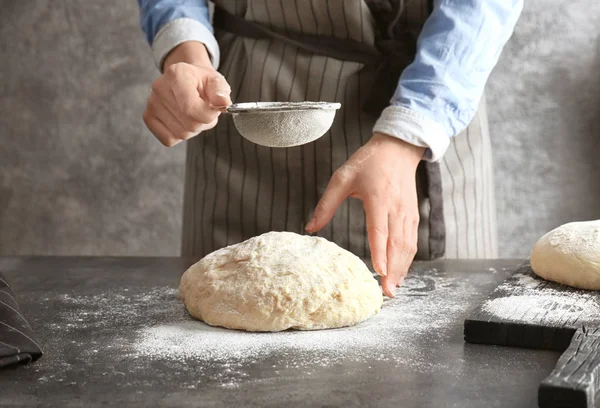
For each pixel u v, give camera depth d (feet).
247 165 6.17
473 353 3.60
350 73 5.84
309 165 5.97
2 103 9.48
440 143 4.98
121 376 3.35
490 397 3.08
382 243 4.50
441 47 5.09
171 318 4.22
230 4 6.25
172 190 9.44
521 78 8.90
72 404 3.06
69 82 9.38
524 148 9.00
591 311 3.90
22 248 9.64
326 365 3.46
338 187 4.73
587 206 8.98
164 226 9.50
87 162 9.48
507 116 8.98
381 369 3.40
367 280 4.25
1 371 3.42
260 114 3.98
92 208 9.54
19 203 9.59
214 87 4.83
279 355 3.60
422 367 3.42
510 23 5.27
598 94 8.79
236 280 4.11
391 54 5.78
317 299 3.99
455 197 6.08
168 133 5.22
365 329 3.99
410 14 5.79
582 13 8.70
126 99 9.35
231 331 3.98
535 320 3.71
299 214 6.06
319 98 5.89
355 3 5.68
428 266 5.44
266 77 5.96
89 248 9.59
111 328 4.05
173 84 4.90
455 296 4.62
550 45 8.79
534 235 9.11
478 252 6.25
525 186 9.05
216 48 5.95
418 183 5.91
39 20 9.30
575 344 3.30
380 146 4.89
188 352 3.65
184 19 5.87
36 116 9.47
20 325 3.67
